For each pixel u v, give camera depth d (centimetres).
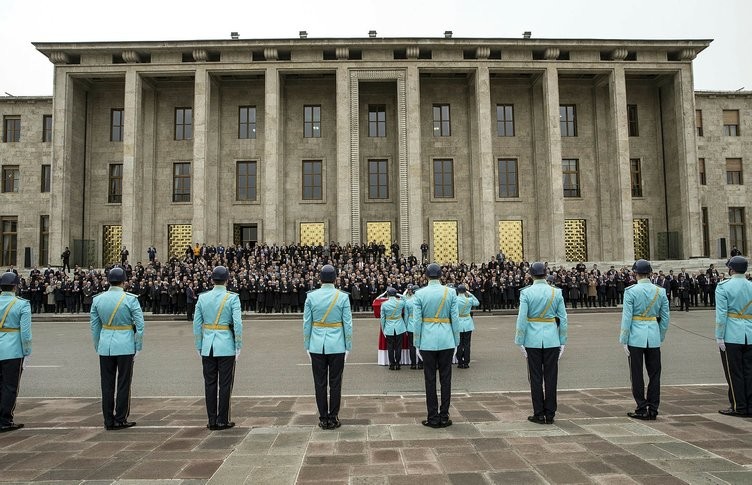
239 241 3766
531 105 3866
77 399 901
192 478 503
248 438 634
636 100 3934
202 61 3544
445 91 3866
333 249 3103
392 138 3800
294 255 3016
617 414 743
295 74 3681
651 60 3672
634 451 570
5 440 647
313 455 567
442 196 3806
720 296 754
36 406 845
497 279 2684
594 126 3878
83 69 3525
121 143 3794
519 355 1362
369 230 3734
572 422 695
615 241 3647
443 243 3753
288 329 2005
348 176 3469
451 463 536
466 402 827
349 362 1284
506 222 3797
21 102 3994
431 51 3609
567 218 3812
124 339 710
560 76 3834
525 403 817
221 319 703
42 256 3909
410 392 931
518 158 3831
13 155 3962
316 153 3784
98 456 575
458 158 3816
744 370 730
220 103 3800
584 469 516
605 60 3703
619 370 1133
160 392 964
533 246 3766
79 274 2728
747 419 708
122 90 3819
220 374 695
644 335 722
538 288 720
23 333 729
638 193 3881
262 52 3578
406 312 1188
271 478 500
